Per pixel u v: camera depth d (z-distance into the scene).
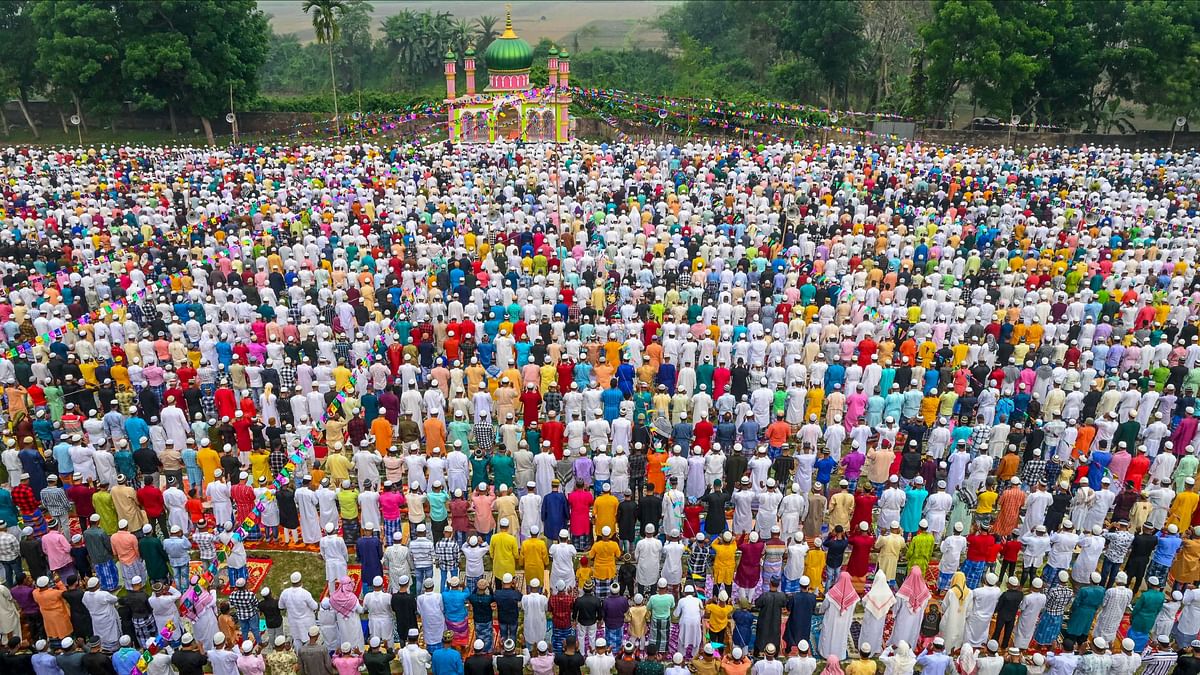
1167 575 16.94
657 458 18.73
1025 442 20.47
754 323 25.03
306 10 60.84
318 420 22.34
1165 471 19.58
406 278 28.97
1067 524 16.61
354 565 17.95
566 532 15.81
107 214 36.38
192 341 25.64
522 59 58.16
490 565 17.66
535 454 19.44
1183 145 59.12
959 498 17.81
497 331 25.77
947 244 33.41
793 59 88.12
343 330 27.30
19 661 13.77
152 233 35.31
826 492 19.80
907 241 32.44
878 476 19.17
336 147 49.50
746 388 22.89
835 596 14.90
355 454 19.09
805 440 19.28
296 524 18.41
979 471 18.66
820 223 35.72
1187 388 23.14
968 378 22.42
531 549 16.03
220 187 40.38
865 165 43.53
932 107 65.56
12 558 16.47
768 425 21.91
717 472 18.84
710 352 24.20
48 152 50.00
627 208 35.78
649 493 17.38
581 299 28.22
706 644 13.33
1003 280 30.11
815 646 15.68
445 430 21.23
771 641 14.83
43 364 23.30
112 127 67.94
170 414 20.70
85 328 24.52
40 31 63.19
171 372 22.56
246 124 67.19
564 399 22.09
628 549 17.75
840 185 39.84
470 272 29.39
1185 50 56.75
